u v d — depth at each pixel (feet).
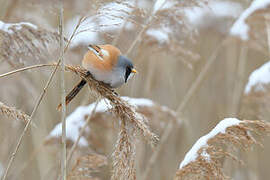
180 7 27.78
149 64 40.88
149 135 19.13
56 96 39.52
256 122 18.81
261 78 34.17
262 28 36.14
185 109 42.55
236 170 39.37
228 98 43.37
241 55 42.57
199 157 19.17
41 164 35.04
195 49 43.16
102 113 30.53
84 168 24.63
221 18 38.27
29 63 21.17
